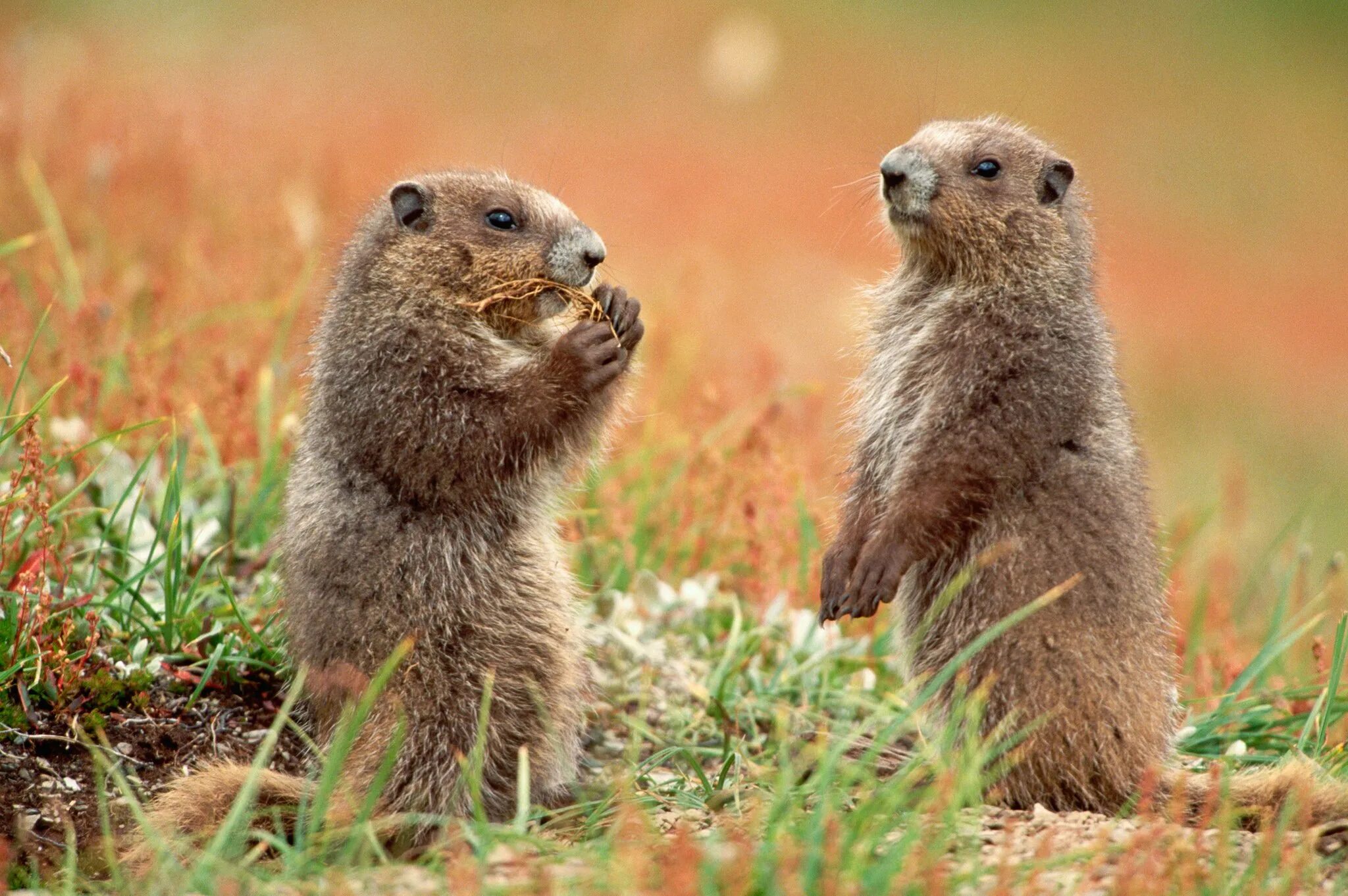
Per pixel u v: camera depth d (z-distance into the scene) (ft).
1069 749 29.63
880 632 41.50
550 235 34.35
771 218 100.78
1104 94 159.94
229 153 68.13
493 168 40.88
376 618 31.07
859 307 37.70
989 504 30.73
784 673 37.35
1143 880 22.39
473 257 33.94
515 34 139.03
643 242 85.71
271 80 107.96
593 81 135.23
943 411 31.40
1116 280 123.54
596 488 43.96
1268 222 142.00
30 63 74.02
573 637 33.40
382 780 26.45
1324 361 112.16
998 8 175.52
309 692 31.35
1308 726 31.96
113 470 39.19
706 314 63.93
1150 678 30.17
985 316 32.60
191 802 27.91
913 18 165.17
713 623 40.34
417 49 131.85
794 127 132.16
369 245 34.47
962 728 29.76
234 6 133.49
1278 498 79.36
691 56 143.54
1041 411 30.99
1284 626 41.42
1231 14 183.11
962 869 23.24
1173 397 99.50
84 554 36.63
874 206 39.34
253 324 50.21
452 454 31.96
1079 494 30.45
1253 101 165.37
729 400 51.90
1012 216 33.35
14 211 55.62
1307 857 23.82
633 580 41.22
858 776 28.02
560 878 22.38
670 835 25.64
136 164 60.70
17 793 29.45
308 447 33.30
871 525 33.42
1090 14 178.70
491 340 34.01
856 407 36.35
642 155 113.80
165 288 48.65
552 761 32.27
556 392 32.40
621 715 33.96
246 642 34.19
